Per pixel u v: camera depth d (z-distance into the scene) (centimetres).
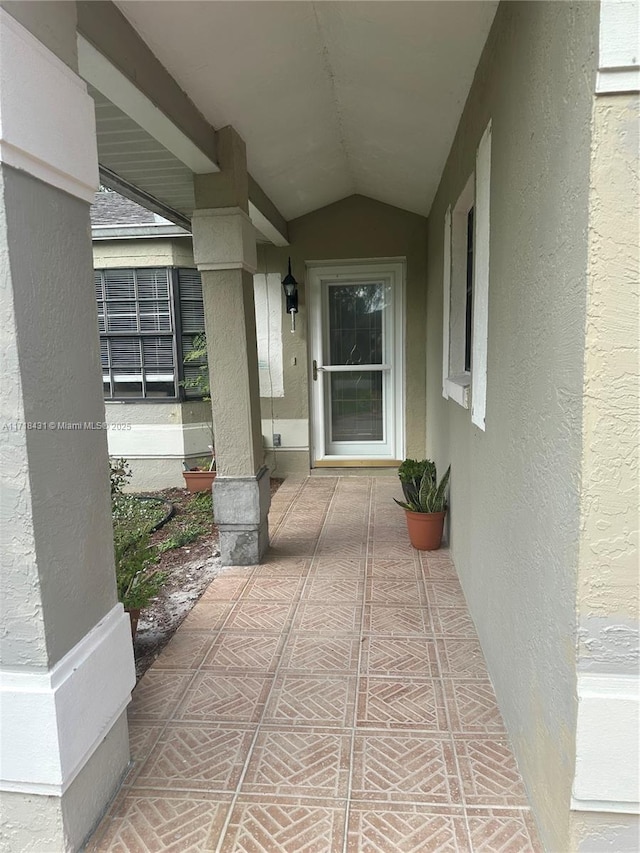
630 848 125
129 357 584
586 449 114
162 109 233
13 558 132
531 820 152
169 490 585
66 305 143
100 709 156
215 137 304
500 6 187
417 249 517
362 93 293
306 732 190
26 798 142
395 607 281
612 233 107
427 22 212
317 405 564
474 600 259
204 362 588
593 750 120
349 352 560
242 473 339
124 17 200
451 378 337
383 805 158
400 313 545
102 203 612
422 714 198
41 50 130
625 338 110
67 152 140
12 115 120
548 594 138
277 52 245
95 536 157
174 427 581
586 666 120
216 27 215
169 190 355
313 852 144
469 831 149
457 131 298
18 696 136
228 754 181
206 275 323
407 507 362
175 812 159
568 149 119
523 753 164
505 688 189
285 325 548
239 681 221
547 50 134
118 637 167
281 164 380
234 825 153
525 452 159
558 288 128
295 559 352
